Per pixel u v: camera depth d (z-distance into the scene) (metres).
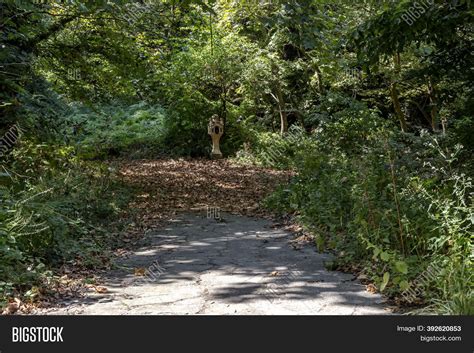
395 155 7.28
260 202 10.20
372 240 5.45
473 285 3.99
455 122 8.20
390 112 19.39
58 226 5.84
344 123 12.82
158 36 10.75
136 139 19.75
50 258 5.57
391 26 6.83
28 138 8.01
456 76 8.16
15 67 7.95
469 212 4.81
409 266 4.76
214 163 17.33
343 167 8.47
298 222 7.79
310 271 5.41
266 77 18.64
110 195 9.34
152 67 11.88
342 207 6.90
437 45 7.81
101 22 9.93
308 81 19.50
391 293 4.50
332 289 4.76
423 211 5.44
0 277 4.63
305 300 4.45
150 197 10.82
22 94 7.86
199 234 7.58
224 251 6.46
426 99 18.42
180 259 6.08
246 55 18.73
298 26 7.76
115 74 10.91
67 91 10.65
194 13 10.38
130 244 6.91
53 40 9.95
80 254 5.80
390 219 5.49
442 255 4.53
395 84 15.36
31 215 5.21
